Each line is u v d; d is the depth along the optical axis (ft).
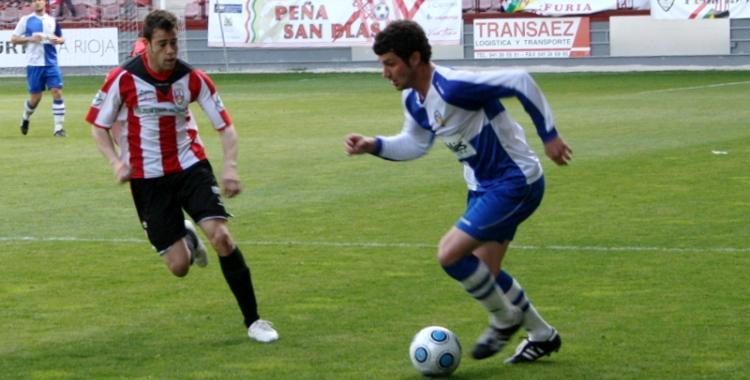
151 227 32.73
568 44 168.04
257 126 97.45
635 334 30.68
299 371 27.63
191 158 32.71
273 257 42.73
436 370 26.78
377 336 31.01
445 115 26.58
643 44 166.81
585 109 107.65
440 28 169.58
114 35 180.65
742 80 143.95
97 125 31.96
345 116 105.60
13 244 46.32
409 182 62.34
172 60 31.40
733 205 52.29
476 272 26.58
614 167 66.49
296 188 60.70
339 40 175.83
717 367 27.30
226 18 178.70
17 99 138.51
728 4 162.40
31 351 30.04
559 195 56.29
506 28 169.48
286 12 176.55
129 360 28.99
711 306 33.68
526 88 25.50
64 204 56.59
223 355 29.32
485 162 27.14
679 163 67.56
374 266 40.78
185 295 36.88
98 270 41.06
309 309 34.45
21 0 186.80
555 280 37.81
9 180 65.51
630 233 46.01
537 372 27.37
